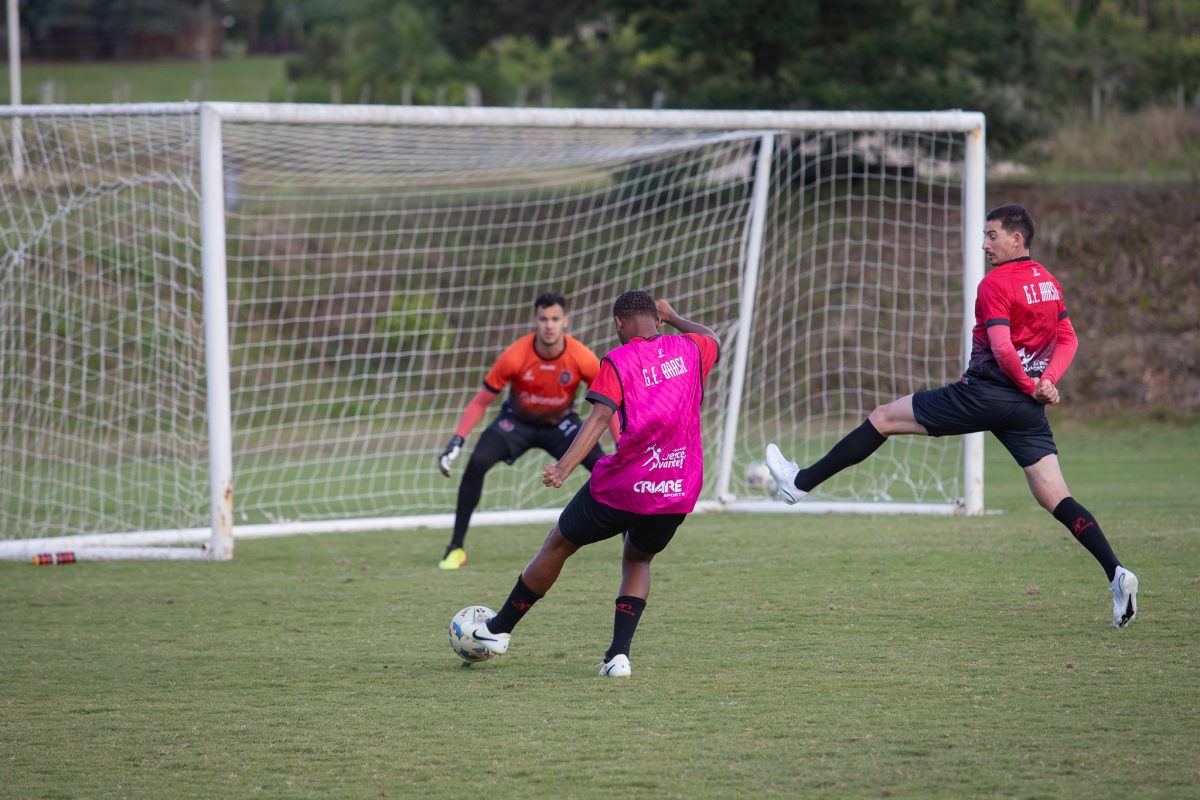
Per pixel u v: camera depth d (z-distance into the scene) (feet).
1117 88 350.23
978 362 68.08
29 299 198.39
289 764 47.60
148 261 214.90
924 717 51.52
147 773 46.83
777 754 47.19
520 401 98.12
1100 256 241.14
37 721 54.60
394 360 217.36
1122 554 88.63
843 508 122.52
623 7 278.46
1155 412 201.98
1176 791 41.88
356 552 107.34
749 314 127.65
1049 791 42.16
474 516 123.34
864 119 113.60
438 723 52.90
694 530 112.78
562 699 56.34
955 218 242.58
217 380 102.94
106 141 130.31
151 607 83.05
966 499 116.06
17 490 159.74
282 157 140.15
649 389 56.49
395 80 545.03
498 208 238.89
